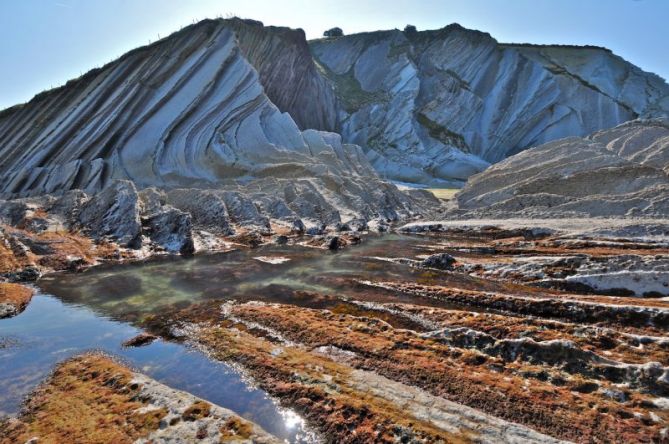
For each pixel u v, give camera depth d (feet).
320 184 208.85
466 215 183.11
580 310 72.69
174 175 228.02
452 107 420.77
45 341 65.00
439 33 501.56
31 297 85.92
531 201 174.19
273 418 45.50
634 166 168.04
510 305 78.28
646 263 88.48
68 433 42.68
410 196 238.07
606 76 420.77
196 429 42.55
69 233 132.26
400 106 423.64
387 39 512.22
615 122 380.17
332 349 59.52
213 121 252.83
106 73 271.28
